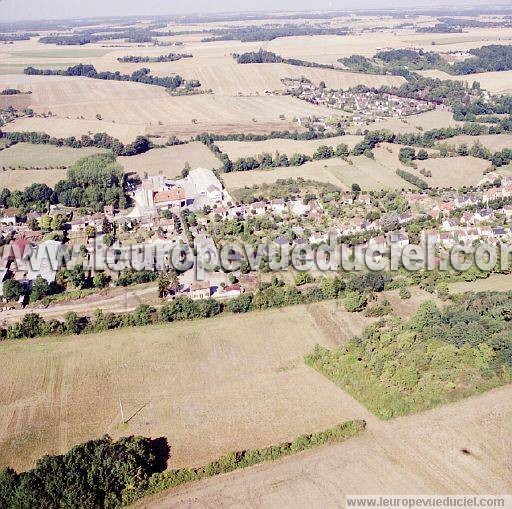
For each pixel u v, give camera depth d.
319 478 114.31
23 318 173.12
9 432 129.62
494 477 113.25
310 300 184.25
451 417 130.12
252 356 156.88
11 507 106.38
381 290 190.62
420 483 112.31
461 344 153.00
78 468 111.75
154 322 174.00
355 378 143.25
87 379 148.25
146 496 112.12
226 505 109.06
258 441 124.94
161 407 137.00
